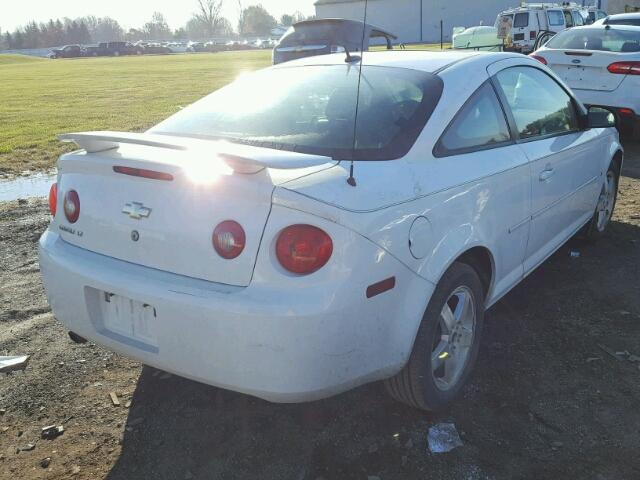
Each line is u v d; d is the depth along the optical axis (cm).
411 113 288
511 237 332
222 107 329
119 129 1253
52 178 857
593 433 276
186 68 3553
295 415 294
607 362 332
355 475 254
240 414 296
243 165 223
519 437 275
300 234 221
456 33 2853
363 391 311
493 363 333
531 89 378
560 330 368
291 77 339
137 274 248
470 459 262
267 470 259
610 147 491
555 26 2414
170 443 277
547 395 304
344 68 333
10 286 453
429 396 278
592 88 859
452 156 289
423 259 257
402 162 265
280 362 223
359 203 234
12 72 3931
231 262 228
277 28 10106
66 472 260
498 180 310
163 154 253
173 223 240
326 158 259
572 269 461
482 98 321
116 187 259
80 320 271
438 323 279
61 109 1658
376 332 241
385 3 6044
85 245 271
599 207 497
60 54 7462
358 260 228
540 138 371
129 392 316
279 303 220
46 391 317
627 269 459
